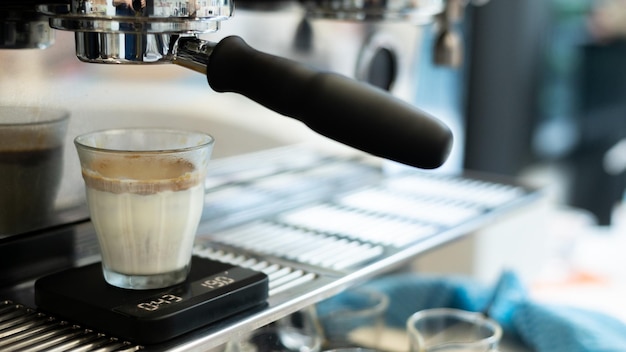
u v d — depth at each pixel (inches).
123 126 21.7
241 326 17.3
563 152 50.2
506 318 25.6
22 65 19.3
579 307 26.4
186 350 16.2
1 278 19.6
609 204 50.6
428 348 21.2
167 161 17.3
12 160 19.5
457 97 47.5
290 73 15.6
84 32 16.1
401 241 23.0
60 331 16.8
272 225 24.5
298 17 25.9
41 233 20.3
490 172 49.0
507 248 30.3
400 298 26.6
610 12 48.3
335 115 15.1
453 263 30.0
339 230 24.0
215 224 24.5
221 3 16.2
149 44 16.1
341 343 22.6
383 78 30.1
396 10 24.5
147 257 17.5
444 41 28.5
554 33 48.4
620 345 23.1
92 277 18.5
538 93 48.9
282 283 19.7
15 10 18.6
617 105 49.0
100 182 17.3
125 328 16.3
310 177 28.1
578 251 50.8
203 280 18.2
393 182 30.1
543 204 31.5
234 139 25.1
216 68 15.9
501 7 47.0
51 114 20.0
